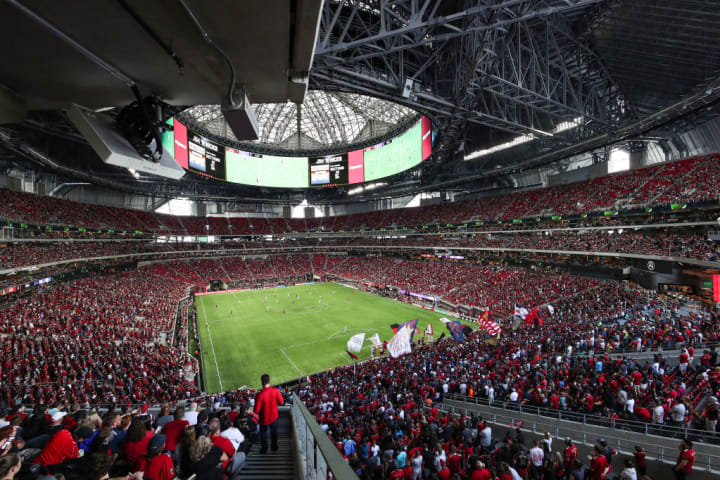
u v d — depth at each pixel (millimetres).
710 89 28078
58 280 44188
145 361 25547
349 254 91688
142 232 67312
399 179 77438
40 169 49312
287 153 80188
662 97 32875
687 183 35750
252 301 59469
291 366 31844
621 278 37344
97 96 4551
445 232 66875
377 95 32281
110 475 5285
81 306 36656
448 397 18172
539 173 60844
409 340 26359
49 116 36312
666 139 40938
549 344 23516
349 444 11156
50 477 4039
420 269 66250
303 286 75062
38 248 43031
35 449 5895
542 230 49312
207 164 66625
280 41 3631
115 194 70188
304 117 74000
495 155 57844
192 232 78875
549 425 13359
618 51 29719
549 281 43844
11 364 21172
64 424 7027
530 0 22000
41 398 17234
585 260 43250
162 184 70625
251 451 7656
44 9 2842
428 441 11641
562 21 28953
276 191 88750
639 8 24062
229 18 3178
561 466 9359
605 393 13734
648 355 19656
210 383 28531
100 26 3154
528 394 16047
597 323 27062
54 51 3486
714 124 35625
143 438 5363
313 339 39125
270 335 40625
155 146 4918
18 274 37094
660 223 35406
